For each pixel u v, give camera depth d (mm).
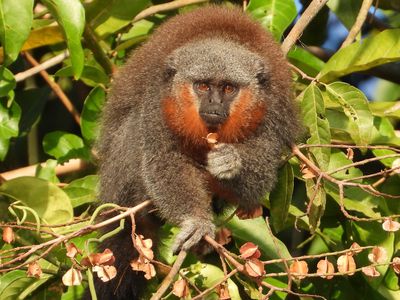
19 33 10375
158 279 10812
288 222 10836
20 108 11883
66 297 10781
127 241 10977
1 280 9984
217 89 10539
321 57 13289
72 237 8211
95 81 11953
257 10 11766
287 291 8055
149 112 10477
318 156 10203
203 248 9891
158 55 10773
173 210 10086
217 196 10656
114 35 12633
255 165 10336
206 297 9375
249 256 8023
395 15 14430
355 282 10891
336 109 11188
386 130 11227
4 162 13430
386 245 10617
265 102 10570
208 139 9625
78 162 12273
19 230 10297
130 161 10656
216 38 10773
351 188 10922
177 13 12805
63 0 10414
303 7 13883
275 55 10758
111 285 10930
